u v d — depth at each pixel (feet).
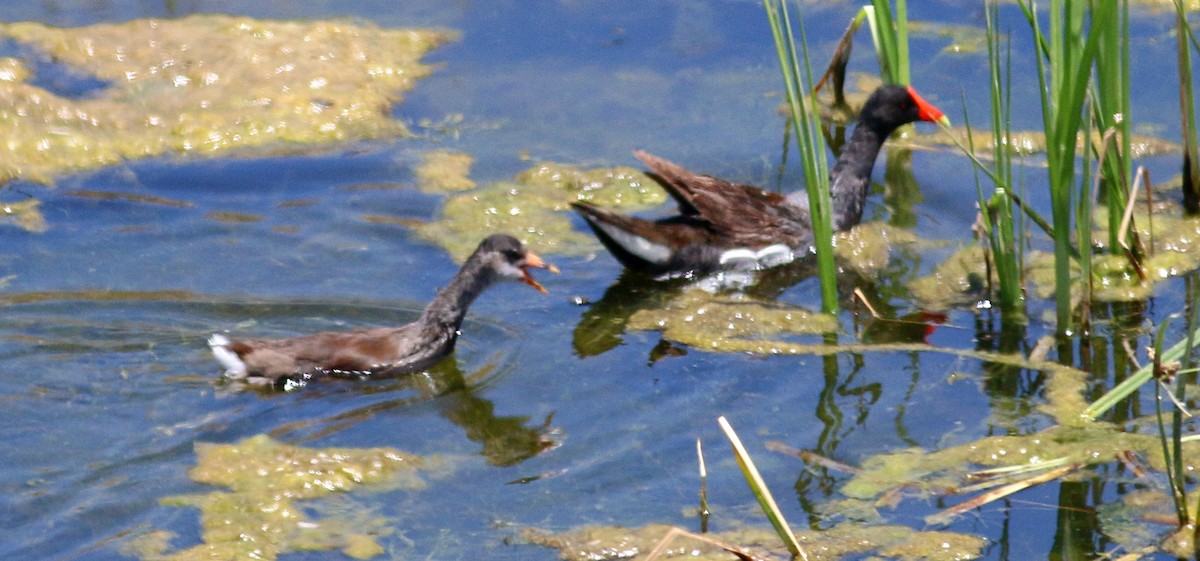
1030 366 41.37
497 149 57.67
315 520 33.83
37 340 42.45
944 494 34.73
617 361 42.55
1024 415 38.58
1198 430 37.35
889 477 35.58
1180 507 32.37
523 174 55.57
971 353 42.37
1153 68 61.72
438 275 47.91
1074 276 47.06
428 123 59.93
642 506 34.45
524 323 45.47
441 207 52.85
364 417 39.24
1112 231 47.16
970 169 56.13
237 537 32.86
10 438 37.04
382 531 33.42
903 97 51.96
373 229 51.06
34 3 69.97
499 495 35.09
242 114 59.77
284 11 69.87
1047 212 51.65
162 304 45.06
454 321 43.04
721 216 50.03
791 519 33.73
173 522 33.42
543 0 71.56
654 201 54.34
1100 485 34.96
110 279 46.57
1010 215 44.32
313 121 59.52
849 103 61.77
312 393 40.57
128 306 44.88
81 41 65.10
